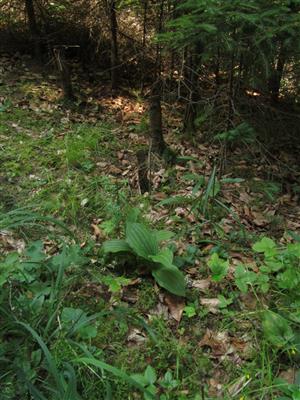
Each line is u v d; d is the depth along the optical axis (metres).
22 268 2.94
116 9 6.55
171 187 4.50
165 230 3.44
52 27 7.24
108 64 7.26
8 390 2.26
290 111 6.04
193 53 4.82
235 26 3.39
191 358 2.66
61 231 3.69
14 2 7.53
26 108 5.80
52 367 2.11
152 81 6.82
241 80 4.65
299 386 2.30
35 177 4.39
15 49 7.34
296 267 3.13
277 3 3.34
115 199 4.16
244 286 2.98
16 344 2.50
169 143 5.50
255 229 4.10
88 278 3.15
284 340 2.59
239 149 5.46
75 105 6.12
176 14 4.88
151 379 2.42
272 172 5.14
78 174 4.48
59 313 2.74
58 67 6.24
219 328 2.86
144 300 3.02
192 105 5.53
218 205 4.17
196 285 3.16
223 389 2.48
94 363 2.12
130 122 5.95
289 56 4.33
